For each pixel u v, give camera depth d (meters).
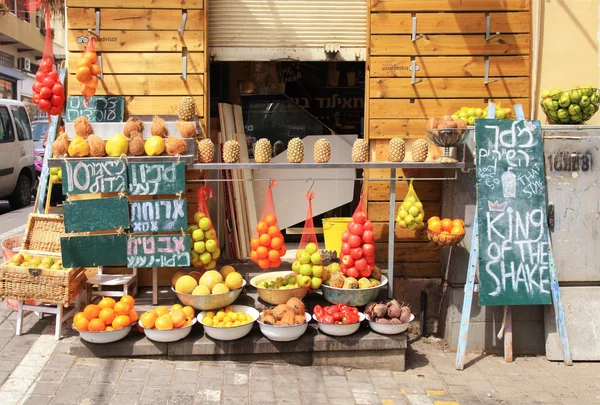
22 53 25.39
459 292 5.01
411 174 5.38
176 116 5.21
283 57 5.44
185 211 4.63
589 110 4.93
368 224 4.85
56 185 5.55
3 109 11.48
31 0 6.07
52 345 4.52
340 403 3.92
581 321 4.88
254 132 6.44
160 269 5.35
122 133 4.68
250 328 4.43
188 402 3.81
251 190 6.02
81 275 4.80
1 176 11.11
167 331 4.27
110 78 5.20
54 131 5.47
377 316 4.55
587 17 5.37
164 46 5.19
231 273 4.75
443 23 5.29
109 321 4.30
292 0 5.39
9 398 3.75
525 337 5.01
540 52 5.38
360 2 5.41
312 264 4.75
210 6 5.37
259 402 3.87
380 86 5.32
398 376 4.45
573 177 4.85
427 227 5.35
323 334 4.51
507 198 4.74
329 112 7.41
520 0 5.29
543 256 4.76
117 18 5.16
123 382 4.02
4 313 5.20
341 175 6.18
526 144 4.77
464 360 4.79
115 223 4.57
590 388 4.32
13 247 5.49
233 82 6.47
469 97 5.36
